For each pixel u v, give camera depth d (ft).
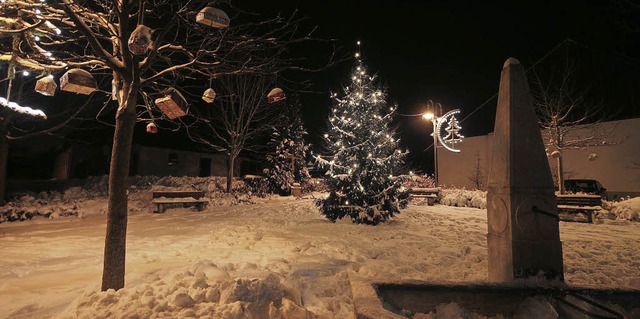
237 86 73.26
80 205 45.11
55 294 14.65
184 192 48.91
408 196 37.86
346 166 36.55
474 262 20.84
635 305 12.05
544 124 69.87
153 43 16.14
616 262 20.66
